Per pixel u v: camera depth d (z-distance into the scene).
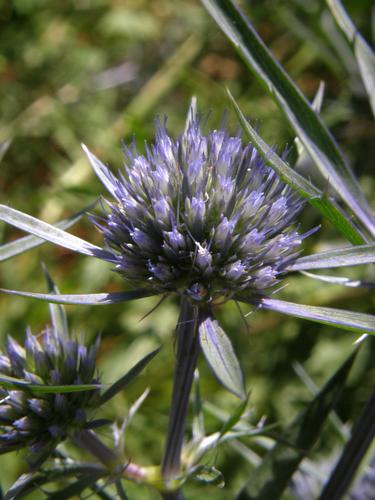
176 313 0.19
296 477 0.13
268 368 0.18
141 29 0.24
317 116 0.09
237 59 0.23
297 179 0.08
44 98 0.24
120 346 0.19
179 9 0.24
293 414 0.18
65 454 0.10
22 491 0.09
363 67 0.10
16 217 0.08
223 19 0.09
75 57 0.24
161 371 0.19
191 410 0.13
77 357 0.09
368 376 0.18
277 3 0.21
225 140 0.09
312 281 0.19
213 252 0.09
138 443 0.17
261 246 0.09
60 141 0.22
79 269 0.20
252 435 0.10
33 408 0.09
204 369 0.18
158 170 0.09
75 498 0.14
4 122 0.23
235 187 0.09
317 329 0.19
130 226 0.09
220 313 0.18
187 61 0.23
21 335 0.19
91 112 0.23
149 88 0.23
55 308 0.10
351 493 0.12
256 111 0.21
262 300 0.08
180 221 0.09
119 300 0.08
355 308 0.18
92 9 0.25
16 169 0.23
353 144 0.20
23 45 0.25
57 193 0.19
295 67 0.22
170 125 0.22
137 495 0.15
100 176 0.09
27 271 0.20
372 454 0.11
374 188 0.19
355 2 0.18
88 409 0.09
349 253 0.08
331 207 0.08
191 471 0.09
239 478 0.16
